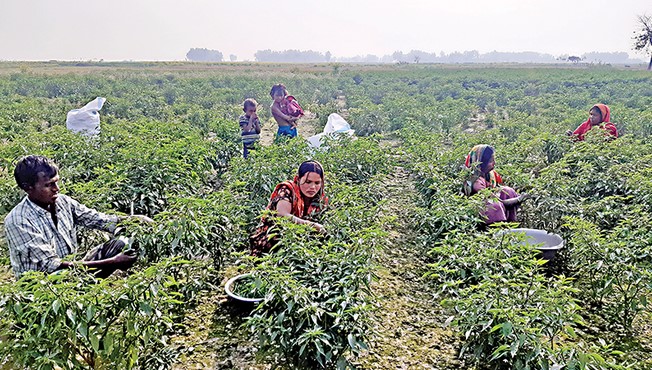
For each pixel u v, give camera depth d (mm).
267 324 4379
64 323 3596
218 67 72562
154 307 4055
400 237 8391
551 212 7430
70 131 12047
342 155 10227
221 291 6414
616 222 7680
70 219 5016
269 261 4887
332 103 25641
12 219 4473
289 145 10648
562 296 4633
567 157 10156
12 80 39281
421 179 9594
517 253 5621
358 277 4773
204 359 5137
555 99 26531
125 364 4082
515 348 3867
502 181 9023
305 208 6453
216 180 11672
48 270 4418
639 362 5223
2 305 3516
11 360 3752
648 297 6473
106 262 4738
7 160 9516
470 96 30844
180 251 5383
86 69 62688
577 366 3818
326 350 4344
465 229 7004
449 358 5277
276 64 89312
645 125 16234
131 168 8016
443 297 6355
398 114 21594
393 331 5746
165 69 64375
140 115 21406
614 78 41750
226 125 14430
